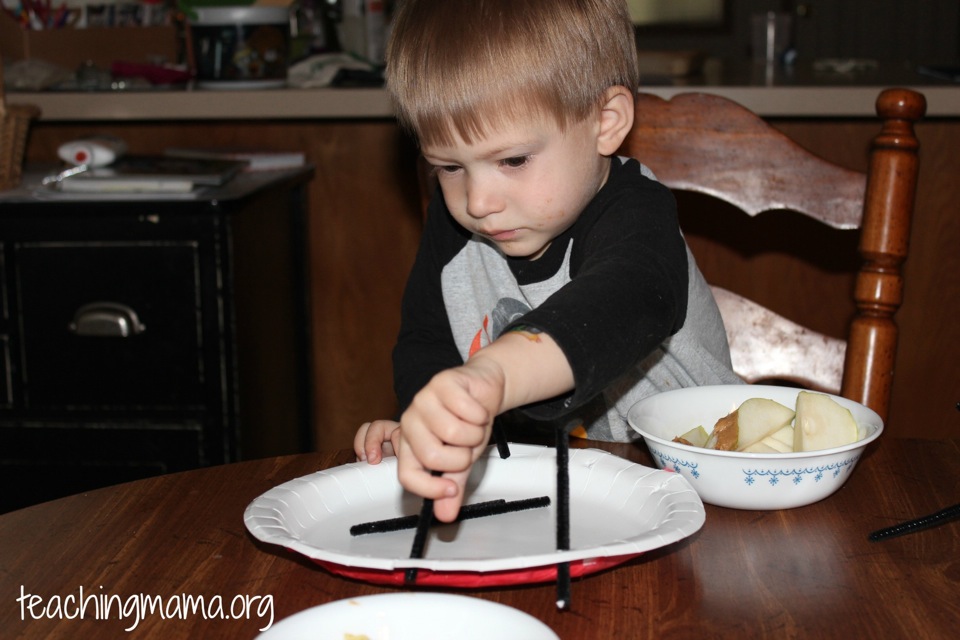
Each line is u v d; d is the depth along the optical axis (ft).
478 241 3.29
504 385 1.89
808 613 1.75
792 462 2.14
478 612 1.57
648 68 6.39
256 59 6.03
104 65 6.73
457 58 2.46
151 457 4.86
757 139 3.62
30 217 4.65
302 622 1.55
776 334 3.81
